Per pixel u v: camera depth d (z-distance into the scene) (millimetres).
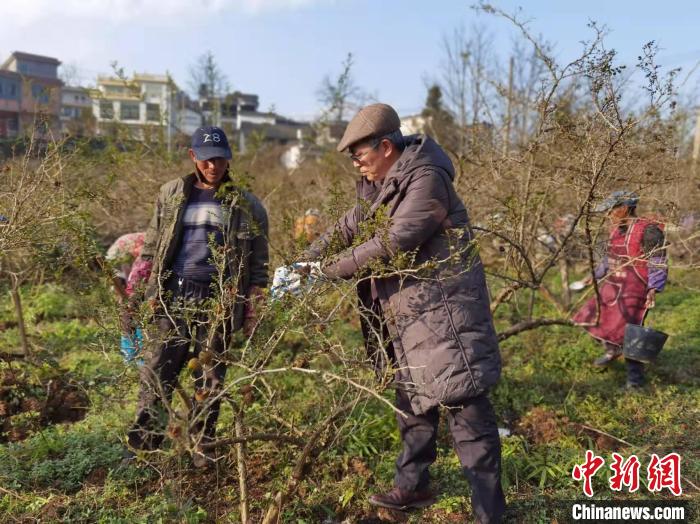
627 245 4570
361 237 2668
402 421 2895
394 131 2748
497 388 4434
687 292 7266
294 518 2957
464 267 2691
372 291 2850
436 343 2629
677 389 4520
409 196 2609
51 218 3559
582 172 3934
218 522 2865
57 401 4031
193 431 2863
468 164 5590
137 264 3422
